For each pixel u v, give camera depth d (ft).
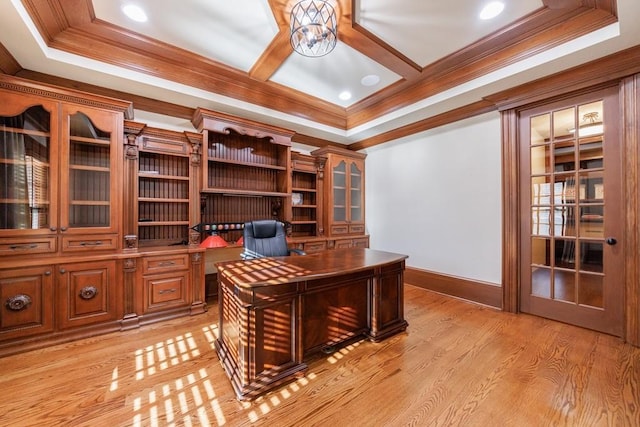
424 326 8.51
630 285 7.20
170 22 7.04
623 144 7.29
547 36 7.29
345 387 5.60
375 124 12.61
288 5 6.32
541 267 9.05
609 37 6.39
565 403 5.04
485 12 6.68
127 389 5.46
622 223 7.40
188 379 5.81
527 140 9.24
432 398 5.25
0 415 4.72
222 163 11.46
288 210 12.57
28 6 5.83
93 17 6.80
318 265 7.07
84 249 7.68
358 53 8.41
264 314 5.51
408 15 6.78
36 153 7.21
